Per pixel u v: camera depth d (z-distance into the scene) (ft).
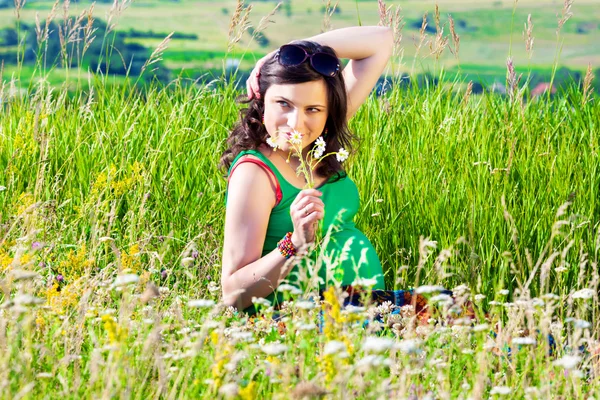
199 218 16.02
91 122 19.83
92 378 8.34
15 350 8.63
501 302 10.77
